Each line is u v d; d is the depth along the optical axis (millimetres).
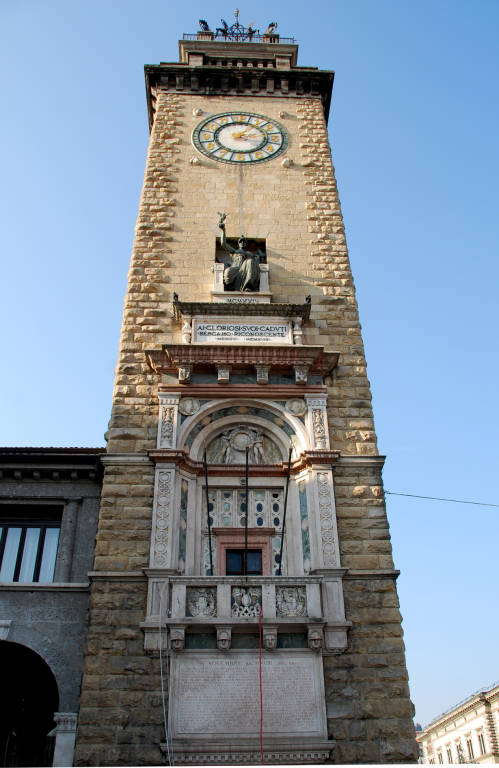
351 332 23906
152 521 18844
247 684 16547
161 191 27641
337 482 20047
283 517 20141
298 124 31344
